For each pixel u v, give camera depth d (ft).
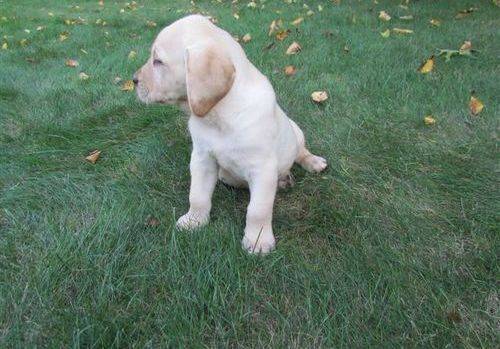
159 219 2.21
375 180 2.49
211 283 1.83
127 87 3.57
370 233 2.13
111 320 1.66
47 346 1.60
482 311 1.73
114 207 2.28
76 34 5.08
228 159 1.97
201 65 1.73
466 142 2.75
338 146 2.77
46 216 2.25
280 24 4.75
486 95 3.19
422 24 4.65
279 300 1.81
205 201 2.13
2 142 2.97
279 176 2.28
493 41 4.10
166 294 1.81
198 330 1.65
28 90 3.63
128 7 6.46
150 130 3.04
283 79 3.57
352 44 4.15
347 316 1.70
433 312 1.72
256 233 2.03
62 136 2.97
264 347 1.63
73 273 1.89
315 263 1.97
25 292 1.79
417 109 3.08
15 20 5.79
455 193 2.37
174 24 1.96
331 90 3.35
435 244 2.08
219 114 1.87
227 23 4.97
